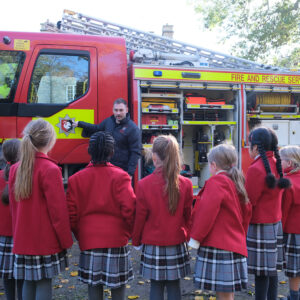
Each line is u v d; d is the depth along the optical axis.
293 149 2.91
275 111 6.02
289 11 14.60
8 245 2.63
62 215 2.28
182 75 5.16
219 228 2.31
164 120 5.27
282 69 6.36
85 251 2.41
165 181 2.37
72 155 4.63
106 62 4.77
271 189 2.62
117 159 4.28
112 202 2.43
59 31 6.25
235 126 5.56
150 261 2.37
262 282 2.72
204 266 2.31
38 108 4.52
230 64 6.82
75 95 4.67
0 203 2.64
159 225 2.36
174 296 2.43
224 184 2.33
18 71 4.49
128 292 3.27
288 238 2.85
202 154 5.78
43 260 2.30
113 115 4.47
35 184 2.28
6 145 2.65
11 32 4.52
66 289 3.30
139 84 4.98
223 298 2.32
